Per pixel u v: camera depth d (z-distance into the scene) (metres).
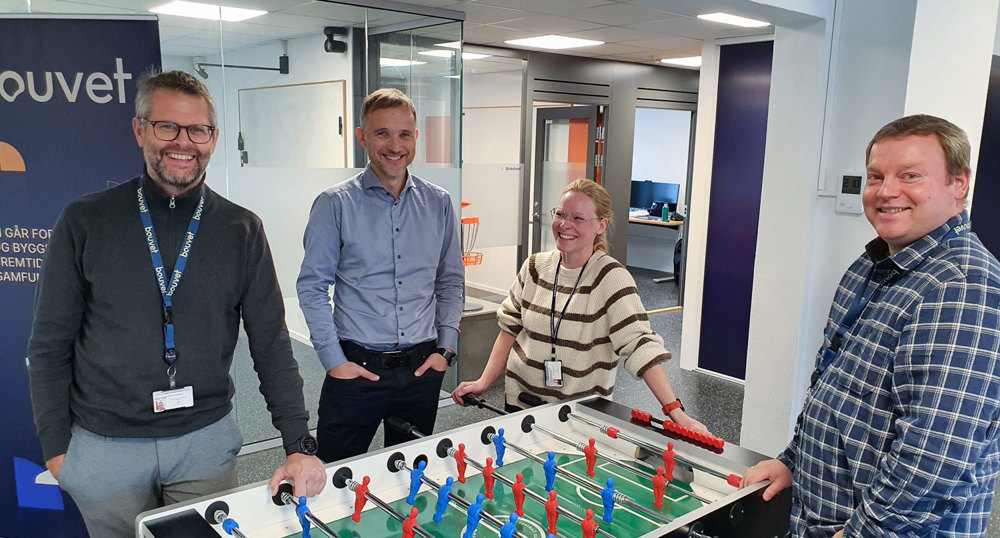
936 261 1.35
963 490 1.28
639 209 9.02
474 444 1.83
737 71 4.68
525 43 5.36
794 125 3.14
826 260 3.15
